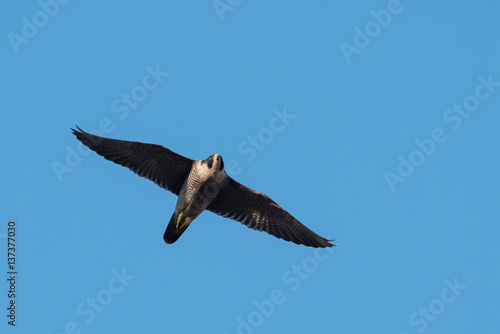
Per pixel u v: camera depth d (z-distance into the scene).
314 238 20.86
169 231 20.30
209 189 19.91
